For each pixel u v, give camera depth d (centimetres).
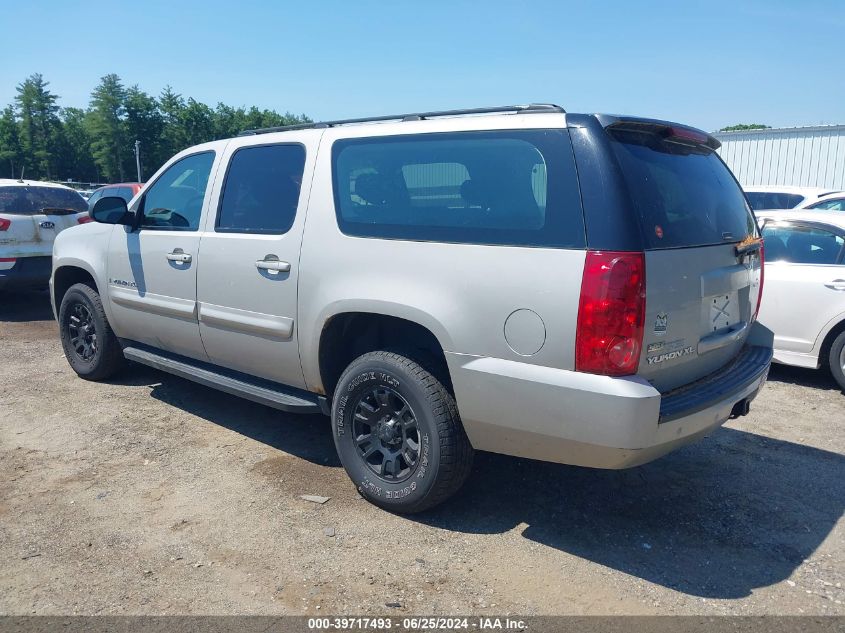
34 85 9356
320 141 417
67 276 628
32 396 574
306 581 323
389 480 382
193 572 329
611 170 310
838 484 433
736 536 369
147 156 8812
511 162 336
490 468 446
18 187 930
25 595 310
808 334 624
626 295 298
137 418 527
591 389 302
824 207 1122
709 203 376
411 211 367
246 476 430
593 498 409
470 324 334
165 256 495
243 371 469
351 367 389
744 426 536
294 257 409
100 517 378
